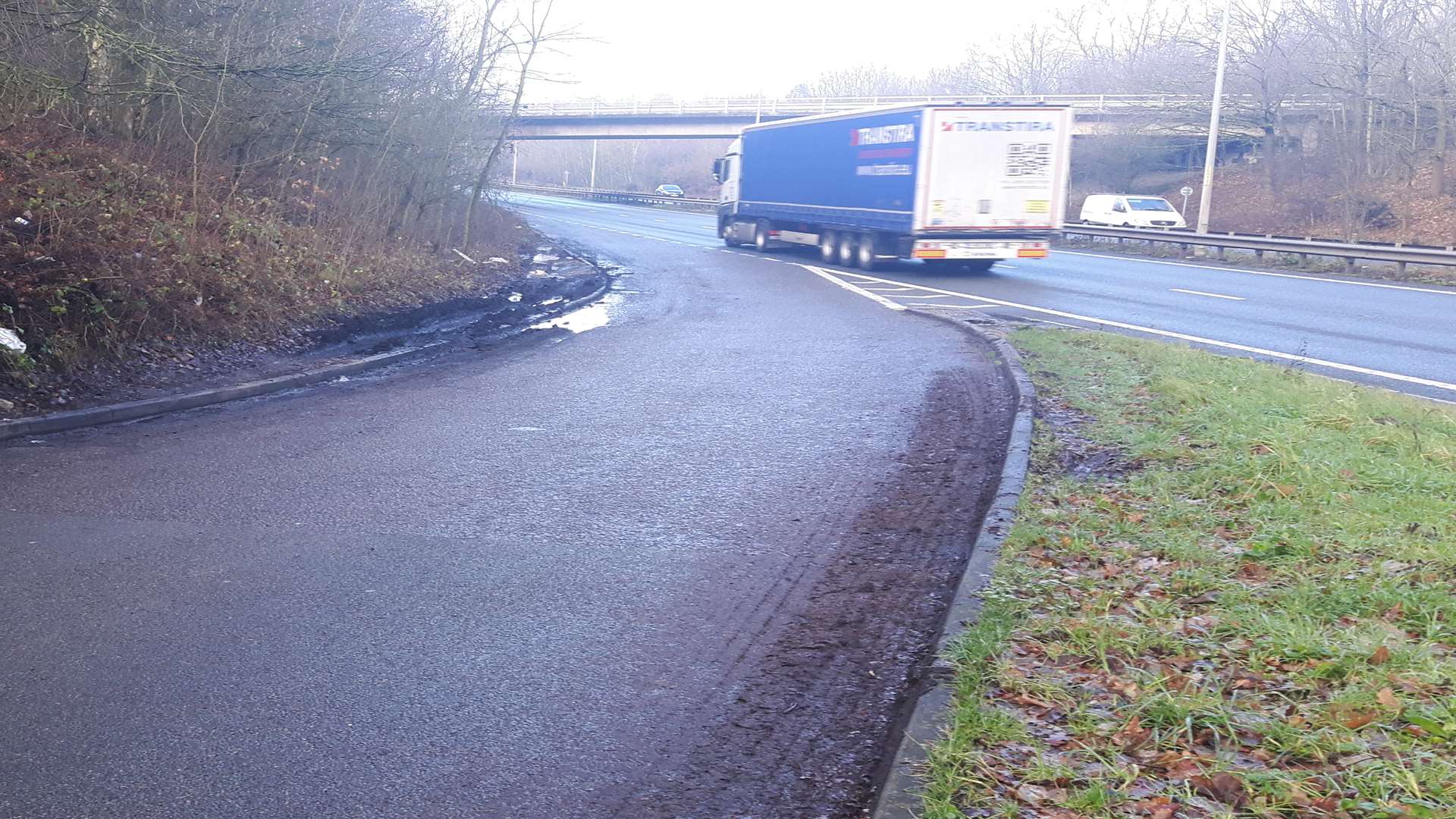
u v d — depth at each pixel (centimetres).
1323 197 5122
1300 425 889
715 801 397
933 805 359
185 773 406
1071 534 655
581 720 457
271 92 1977
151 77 1661
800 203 3256
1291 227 5016
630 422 1060
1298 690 432
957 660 478
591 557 667
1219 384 1099
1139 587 572
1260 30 5397
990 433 1007
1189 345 1583
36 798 386
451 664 509
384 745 432
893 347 1550
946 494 813
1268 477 739
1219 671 457
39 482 803
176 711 454
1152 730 408
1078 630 498
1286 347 1566
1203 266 3206
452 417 1080
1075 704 434
